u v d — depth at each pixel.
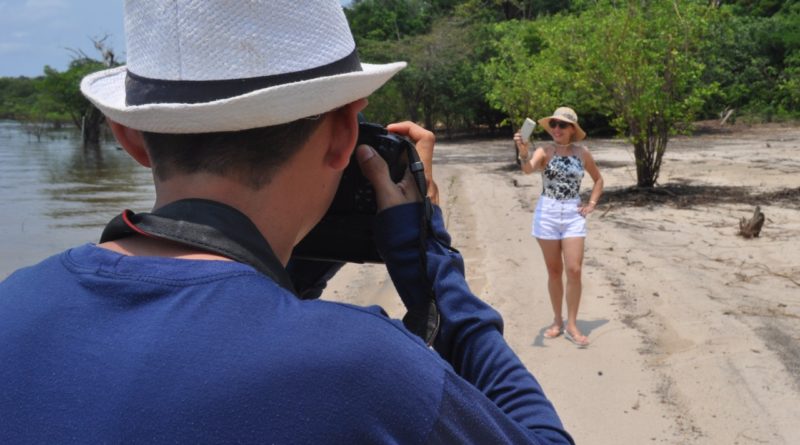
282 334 0.93
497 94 20.42
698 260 8.79
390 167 1.36
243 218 1.07
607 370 5.62
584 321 6.76
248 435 0.88
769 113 36.69
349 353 0.92
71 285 1.02
